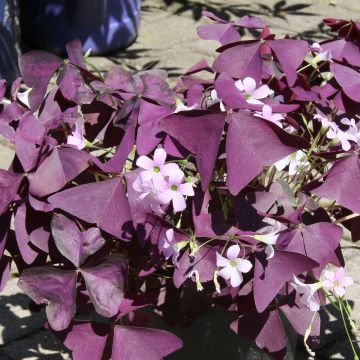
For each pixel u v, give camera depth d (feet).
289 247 1.77
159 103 1.81
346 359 2.55
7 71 4.12
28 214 1.79
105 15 4.68
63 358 2.50
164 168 1.69
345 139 1.82
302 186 1.83
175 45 4.93
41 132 1.77
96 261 1.72
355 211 1.76
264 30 2.07
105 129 1.92
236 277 1.70
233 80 1.81
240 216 1.80
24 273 1.68
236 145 1.68
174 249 1.70
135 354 1.75
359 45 2.12
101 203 1.72
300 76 1.95
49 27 4.68
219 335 2.10
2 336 2.58
